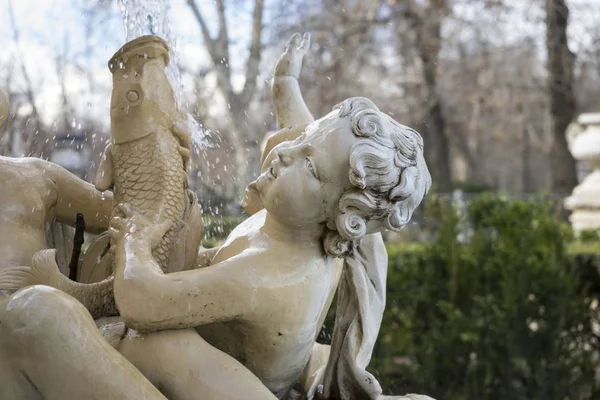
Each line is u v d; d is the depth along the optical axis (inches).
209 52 347.9
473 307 202.7
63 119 247.0
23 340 61.1
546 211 218.1
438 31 516.7
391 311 203.3
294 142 67.2
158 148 71.2
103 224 83.4
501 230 208.7
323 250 69.4
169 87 73.2
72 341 60.7
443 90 596.4
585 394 207.8
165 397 61.6
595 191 387.9
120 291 64.1
